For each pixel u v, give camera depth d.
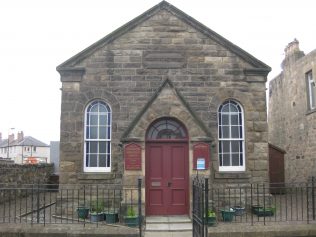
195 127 13.30
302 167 20.84
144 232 11.38
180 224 12.43
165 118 13.55
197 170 13.08
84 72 14.35
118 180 13.87
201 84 14.45
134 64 14.45
